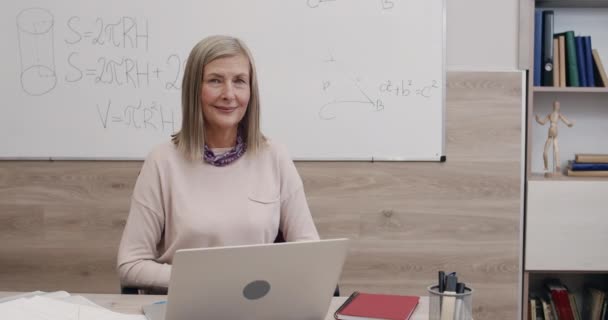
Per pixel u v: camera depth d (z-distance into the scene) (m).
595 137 2.63
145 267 1.41
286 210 1.61
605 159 2.47
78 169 2.45
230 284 0.94
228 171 1.54
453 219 2.45
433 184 2.45
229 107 1.49
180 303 0.93
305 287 1.01
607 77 2.60
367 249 2.46
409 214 2.46
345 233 2.46
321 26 2.42
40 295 1.28
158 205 1.51
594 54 2.48
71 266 2.47
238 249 0.91
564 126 2.64
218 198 1.51
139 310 1.21
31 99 2.45
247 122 1.56
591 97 2.62
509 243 2.45
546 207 2.40
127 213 2.46
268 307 1.00
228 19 2.42
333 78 2.43
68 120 2.45
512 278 2.45
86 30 2.43
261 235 1.52
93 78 2.44
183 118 1.53
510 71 2.43
